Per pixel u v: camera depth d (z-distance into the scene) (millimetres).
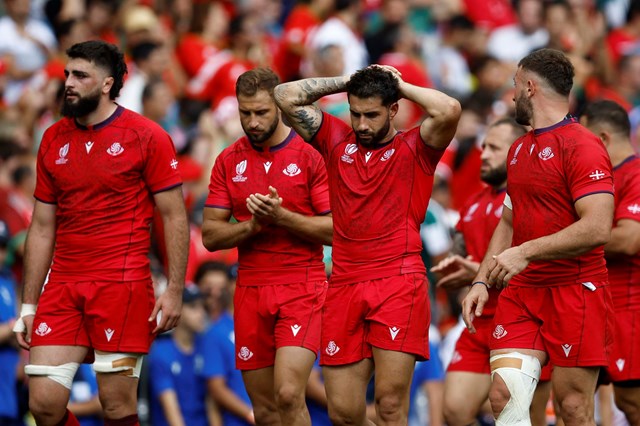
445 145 30391
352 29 62031
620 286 34281
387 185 30516
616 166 34312
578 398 29703
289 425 32500
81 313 32219
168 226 32469
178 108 56812
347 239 30875
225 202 33375
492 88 61031
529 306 30000
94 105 31953
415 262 30594
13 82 58000
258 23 62875
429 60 64750
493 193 36531
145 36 57688
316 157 33156
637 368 34094
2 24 58969
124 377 32219
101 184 31859
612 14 74125
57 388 31922
